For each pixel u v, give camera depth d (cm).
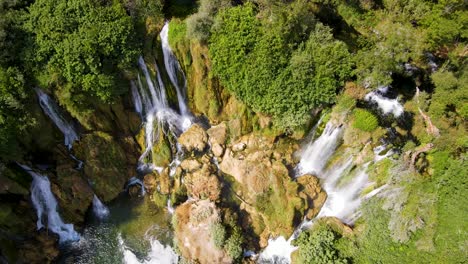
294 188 2989
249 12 2902
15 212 2845
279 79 2883
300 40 2902
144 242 3017
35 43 2769
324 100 2891
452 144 2695
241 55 2897
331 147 3044
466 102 2623
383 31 2892
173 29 3077
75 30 2839
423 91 2898
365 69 2752
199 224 2898
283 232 2942
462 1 2684
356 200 2984
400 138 2855
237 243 2844
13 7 2845
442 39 2767
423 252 2641
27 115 2827
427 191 2730
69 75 2853
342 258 2712
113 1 2966
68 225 3052
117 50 2939
